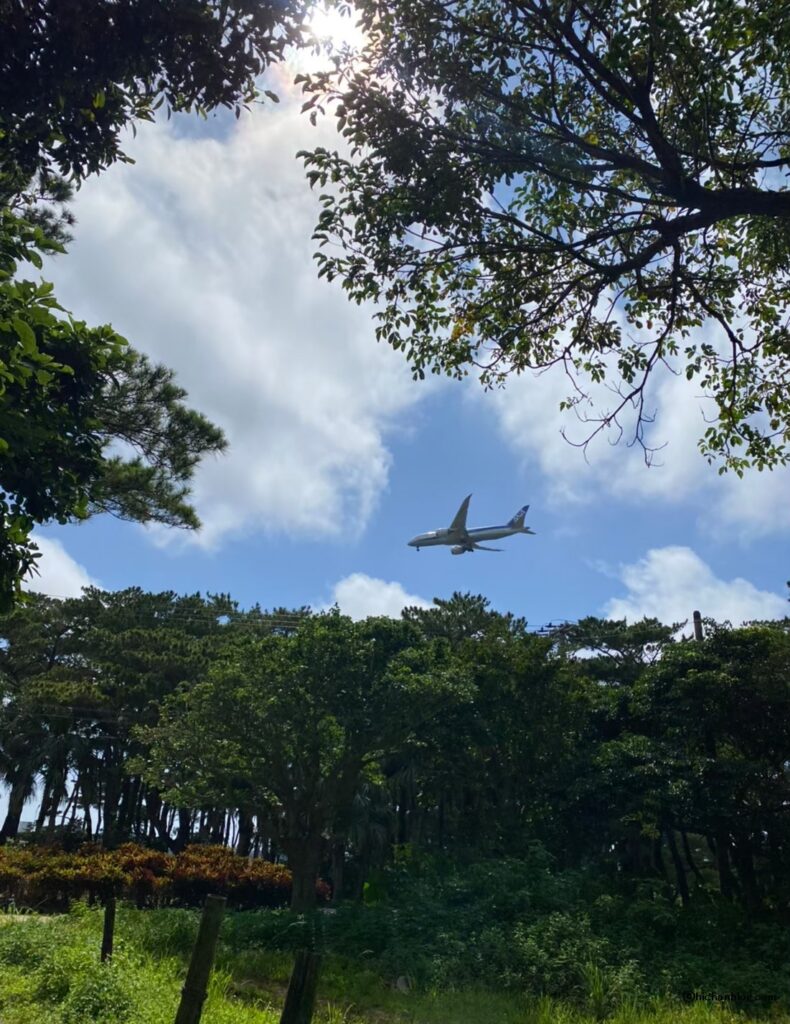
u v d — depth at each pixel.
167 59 5.12
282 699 17.95
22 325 4.60
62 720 33.22
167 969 10.69
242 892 23.38
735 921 16.61
